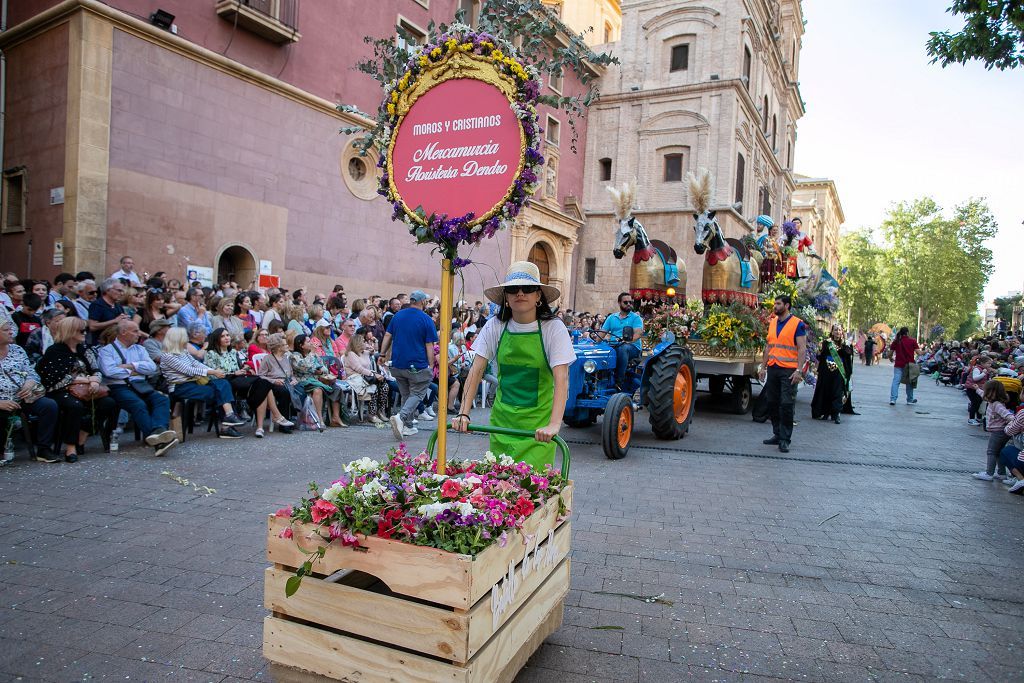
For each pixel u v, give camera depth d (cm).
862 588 390
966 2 738
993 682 289
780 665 297
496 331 350
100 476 564
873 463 775
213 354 779
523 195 273
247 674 273
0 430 589
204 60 1248
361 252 1639
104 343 675
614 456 729
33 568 372
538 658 296
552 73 290
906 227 4975
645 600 364
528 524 261
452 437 814
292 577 230
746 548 454
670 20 2656
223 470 607
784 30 3841
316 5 1479
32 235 1147
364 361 933
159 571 374
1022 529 526
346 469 272
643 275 972
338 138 1557
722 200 2527
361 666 226
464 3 1934
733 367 1070
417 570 220
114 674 271
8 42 1184
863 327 6181
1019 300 4506
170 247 1206
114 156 1119
